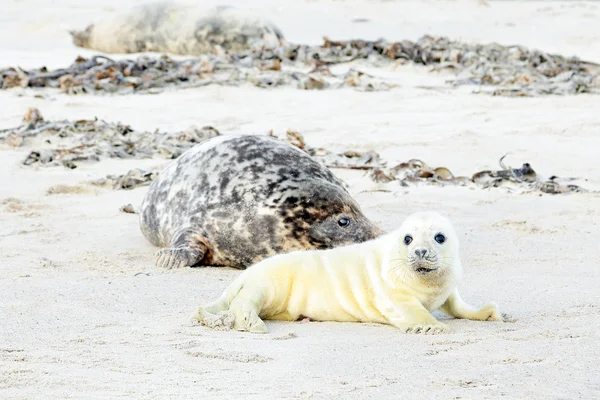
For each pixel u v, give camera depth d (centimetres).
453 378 797
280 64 3228
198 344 911
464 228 1494
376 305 986
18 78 2953
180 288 1163
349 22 4688
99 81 2953
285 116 2528
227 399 748
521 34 4288
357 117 2497
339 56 3481
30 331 963
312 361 854
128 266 1291
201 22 3922
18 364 848
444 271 967
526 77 2994
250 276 1012
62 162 1995
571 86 2856
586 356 854
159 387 779
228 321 968
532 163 1984
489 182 1809
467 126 2350
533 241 1398
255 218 1342
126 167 1992
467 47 3550
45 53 3769
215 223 1356
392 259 975
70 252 1366
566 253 1318
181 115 2555
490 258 1305
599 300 1066
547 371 814
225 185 1373
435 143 2172
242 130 2359
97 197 1744
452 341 915
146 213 1456
